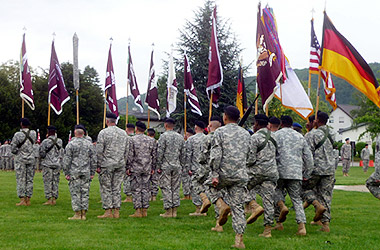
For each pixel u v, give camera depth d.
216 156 6.57
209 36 33.66
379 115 35.47
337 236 7.72
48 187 11.62
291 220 9.56
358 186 17.91
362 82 9.77
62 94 13.72
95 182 18.97
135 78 16.03
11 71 43.88
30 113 39.03
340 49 9.95
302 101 11.73
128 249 6.47
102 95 44.66
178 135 10.18
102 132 9.56
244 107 12.62
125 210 10.95
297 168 7.81
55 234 7.56
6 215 9.71
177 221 9.26
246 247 6.72
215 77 12.39
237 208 6.68
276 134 8.10
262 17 10.27
